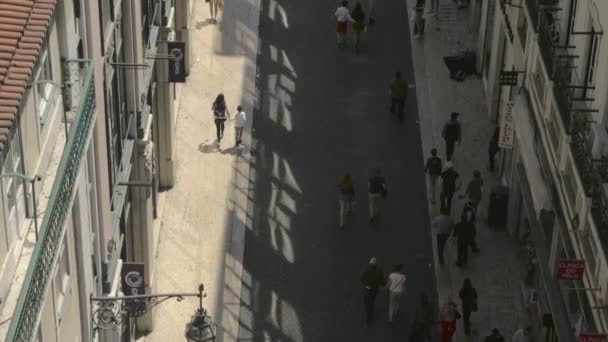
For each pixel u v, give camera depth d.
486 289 46.34
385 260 47.84
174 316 44.22
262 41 61.47
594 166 34.47
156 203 48.88
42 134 27.41
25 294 22.84
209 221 49.25
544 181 41.91
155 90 48.31
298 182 51.88
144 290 38.56
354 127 55.50
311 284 46.44
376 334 44.25
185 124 54.91
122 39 39.75
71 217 29.38
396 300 44.03
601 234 33.19
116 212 37.31
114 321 32.50
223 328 44.06
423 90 58.44
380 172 51.03
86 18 31.06
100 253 33.69
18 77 24.11
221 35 61.53
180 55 47.53
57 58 28.53
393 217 50.06
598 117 36.12
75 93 29.22
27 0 25.48
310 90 58.00
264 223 49.41
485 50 57.81
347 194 48.56
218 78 58.31
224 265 47.00
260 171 52.41
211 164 52.56
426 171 50.59
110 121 36.44
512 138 46.66
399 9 64.75
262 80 58.50
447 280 46.78
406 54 61.16
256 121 55.53
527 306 45.06
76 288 30.45
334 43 61.66
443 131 52.38
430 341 43.50
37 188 26.88
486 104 56.97
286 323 44.56
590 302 34.91
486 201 51.03
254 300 45.47
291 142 54.31
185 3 56.19
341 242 48.59
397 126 55.72
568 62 38.75
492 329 44.12
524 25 48.16
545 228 42.31
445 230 46.59
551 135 39.88
